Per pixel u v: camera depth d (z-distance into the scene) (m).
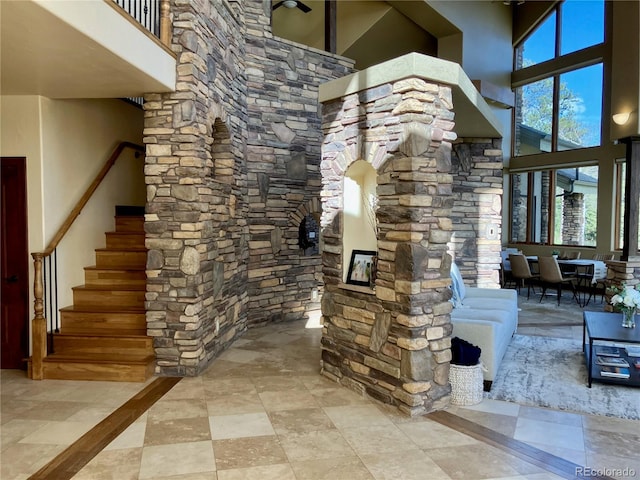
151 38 3.36
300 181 6.03
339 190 3.79
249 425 2.94
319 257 6.41
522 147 10.09
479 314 4.32
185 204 3.87
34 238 3.95
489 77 9.41
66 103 4.23
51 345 3.97
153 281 3.91
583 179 8.98
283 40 5.80
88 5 2.61
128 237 4.82
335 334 3.79
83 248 4.51
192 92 3.80
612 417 3.12
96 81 3.51
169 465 2.45
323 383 3.74
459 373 3.30
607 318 4.31
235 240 5.08
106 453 2.57
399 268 3.14
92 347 3.95
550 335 5.40
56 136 4.10
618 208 8.30
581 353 4.64
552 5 9.14
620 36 6.20
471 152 5.93
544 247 9.50
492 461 2.51
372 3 8.27
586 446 2.69
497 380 3.84
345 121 3.65
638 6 5.88
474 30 9.00
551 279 7.40
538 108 9.73
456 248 5.95
